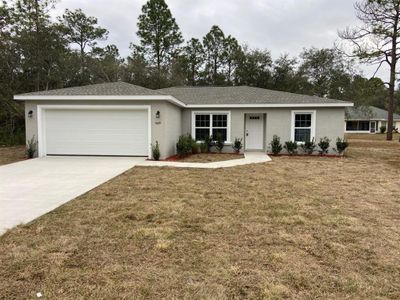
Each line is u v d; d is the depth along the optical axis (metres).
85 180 7.89
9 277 3.00
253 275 3.11
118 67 29.78
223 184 7.61
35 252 3.56
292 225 4.62
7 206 5.48
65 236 4.07
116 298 2.68
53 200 5.91
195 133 15.97
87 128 12.64
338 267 3.31
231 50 39.50
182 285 2.91
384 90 43.91
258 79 33.66
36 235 4.10
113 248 3.72
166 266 3.28
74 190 6.78
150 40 36.50
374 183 7.97
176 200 6.00
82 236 4.08
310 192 6.86
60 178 8.13
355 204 5.88
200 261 3.41
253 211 5.32
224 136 15.78
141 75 29.95
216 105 15.27
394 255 3.62
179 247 3.77
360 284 2.96
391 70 26.95
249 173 9.30
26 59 22.83
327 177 8.79
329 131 14.81
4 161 11.52
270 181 8.08
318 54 35.56
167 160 11.91
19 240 3.91
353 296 2.77
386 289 2.88
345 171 9.96
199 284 2.93
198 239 4.04
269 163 11.70
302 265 3.34
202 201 5.95
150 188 7.07
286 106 14.82
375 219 4.96
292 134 15.10
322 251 3.71
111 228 4.40
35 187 7.05
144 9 36.44
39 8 24.47
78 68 26.77
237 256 3.54
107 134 12.59
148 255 3.54
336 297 2.75
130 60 31.11
